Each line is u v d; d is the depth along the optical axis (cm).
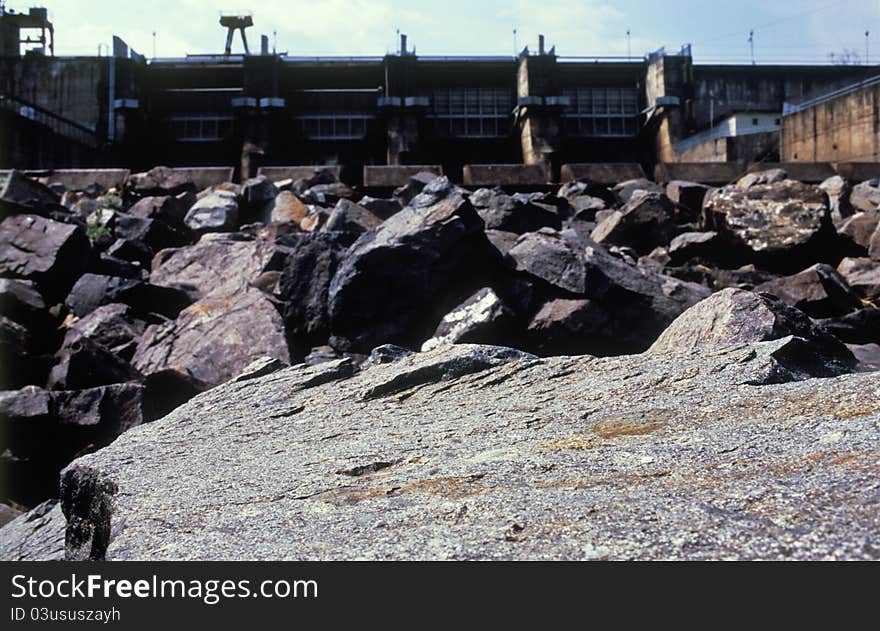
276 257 1566
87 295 1523
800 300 1538
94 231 2061
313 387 750
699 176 3431
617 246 2186
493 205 1797
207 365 1202
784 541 278
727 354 616
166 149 5150
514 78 5294
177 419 695
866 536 269
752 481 337
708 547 284
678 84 5125
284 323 1294
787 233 1930
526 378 670
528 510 342
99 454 598
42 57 5144
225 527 391
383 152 5134
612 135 5322
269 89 4966
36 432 1024
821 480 320
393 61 5022
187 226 2381
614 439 462
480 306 1218
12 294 1436
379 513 374
